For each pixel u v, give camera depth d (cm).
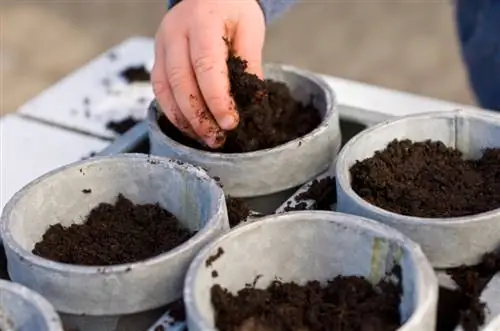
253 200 96
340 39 267
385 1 288
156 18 277
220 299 75
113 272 75
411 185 91
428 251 80
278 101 107
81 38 267
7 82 245
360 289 78
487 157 94
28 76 248
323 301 79
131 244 86
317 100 108
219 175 94
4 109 231
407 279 74
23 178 108
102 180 92
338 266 81
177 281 78
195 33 97
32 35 270
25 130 119
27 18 280
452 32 268
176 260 77
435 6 283
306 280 82
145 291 77
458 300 79
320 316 76
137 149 106
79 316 78
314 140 96
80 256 84
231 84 98
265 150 94
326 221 79
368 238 77
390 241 76
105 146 115
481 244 80
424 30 270
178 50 98
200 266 74
